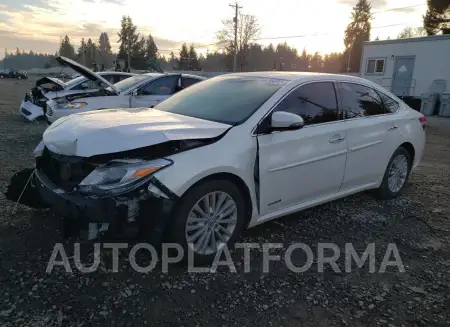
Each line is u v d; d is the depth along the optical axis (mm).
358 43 68688
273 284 3039
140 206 2828
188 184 2932
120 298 2762
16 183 3680
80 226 2990
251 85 4020
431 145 10117
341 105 4219
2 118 11617
